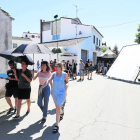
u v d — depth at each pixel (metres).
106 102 5.55
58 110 3.34
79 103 5.41
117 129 3.43
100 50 27.59
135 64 11.13
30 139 2.98
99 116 4.20
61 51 13.31
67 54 13.83
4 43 5.96
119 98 6.13
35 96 6.39
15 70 4.09
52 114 4.35
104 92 7.27
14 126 3.56
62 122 3.79
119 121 3.87
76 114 4.34
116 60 13.47
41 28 25.28
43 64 3.90
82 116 4.19
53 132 3.24
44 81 3.89
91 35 20.45
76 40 17.56
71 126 3.57
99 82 10.49
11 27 6.34
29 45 4.24
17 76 4.04
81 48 16.48
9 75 4.15
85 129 3.43
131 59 11.88
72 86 8.91
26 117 4.11
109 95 6.65
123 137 3.08
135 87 8.62
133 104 5.30
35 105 5.16
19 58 4.46
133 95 6.66
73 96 6.46
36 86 8.72
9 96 4.22
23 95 3.93
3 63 5.92
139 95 6.66
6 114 4.29
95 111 4.59
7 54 4.27
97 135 3.16
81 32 20.77
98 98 6.12
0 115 4.21
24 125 3.62
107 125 3.63
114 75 12.28
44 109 3.79
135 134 3.21
